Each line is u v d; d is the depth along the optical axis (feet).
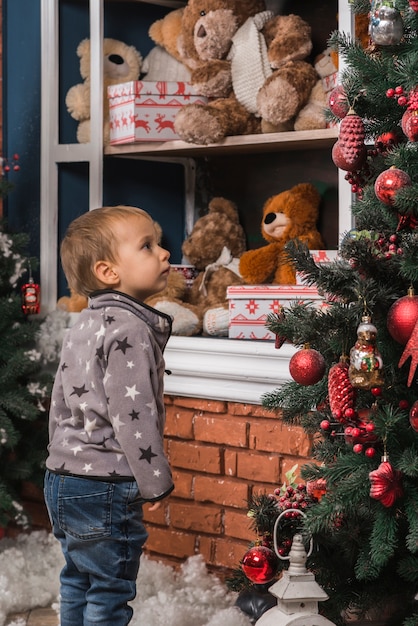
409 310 5.62
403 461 5.69
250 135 10.00
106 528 6.77
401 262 5.67
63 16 11.07
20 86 11.25
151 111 10.51
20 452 10.62
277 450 9.02
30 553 10.34
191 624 8.47
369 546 6.18
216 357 9.37
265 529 6.92
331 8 10.49
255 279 10.53
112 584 6.86
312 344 6.52
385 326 6.16
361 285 5.75
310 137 9.53
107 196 11.12
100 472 6.79
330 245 10.61
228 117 10.14
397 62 6.12
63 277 11.20
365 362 5.68
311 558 6.87
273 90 9.73
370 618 7.26
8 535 11.30
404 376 6.23
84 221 7.43
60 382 7.24
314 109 9.73
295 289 9.27
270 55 10.18
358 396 6.33
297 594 6.34
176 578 9.61
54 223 11.10
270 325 6.46
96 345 6.86
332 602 6.72
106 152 10.96
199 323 10.57
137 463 6.59
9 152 11.35
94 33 10.82
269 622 6.37
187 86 10.63
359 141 6.30
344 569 6.86
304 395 6.67
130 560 6.93
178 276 10.97
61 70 11.09
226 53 10.62
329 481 6.10
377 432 5.75
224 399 9.37
